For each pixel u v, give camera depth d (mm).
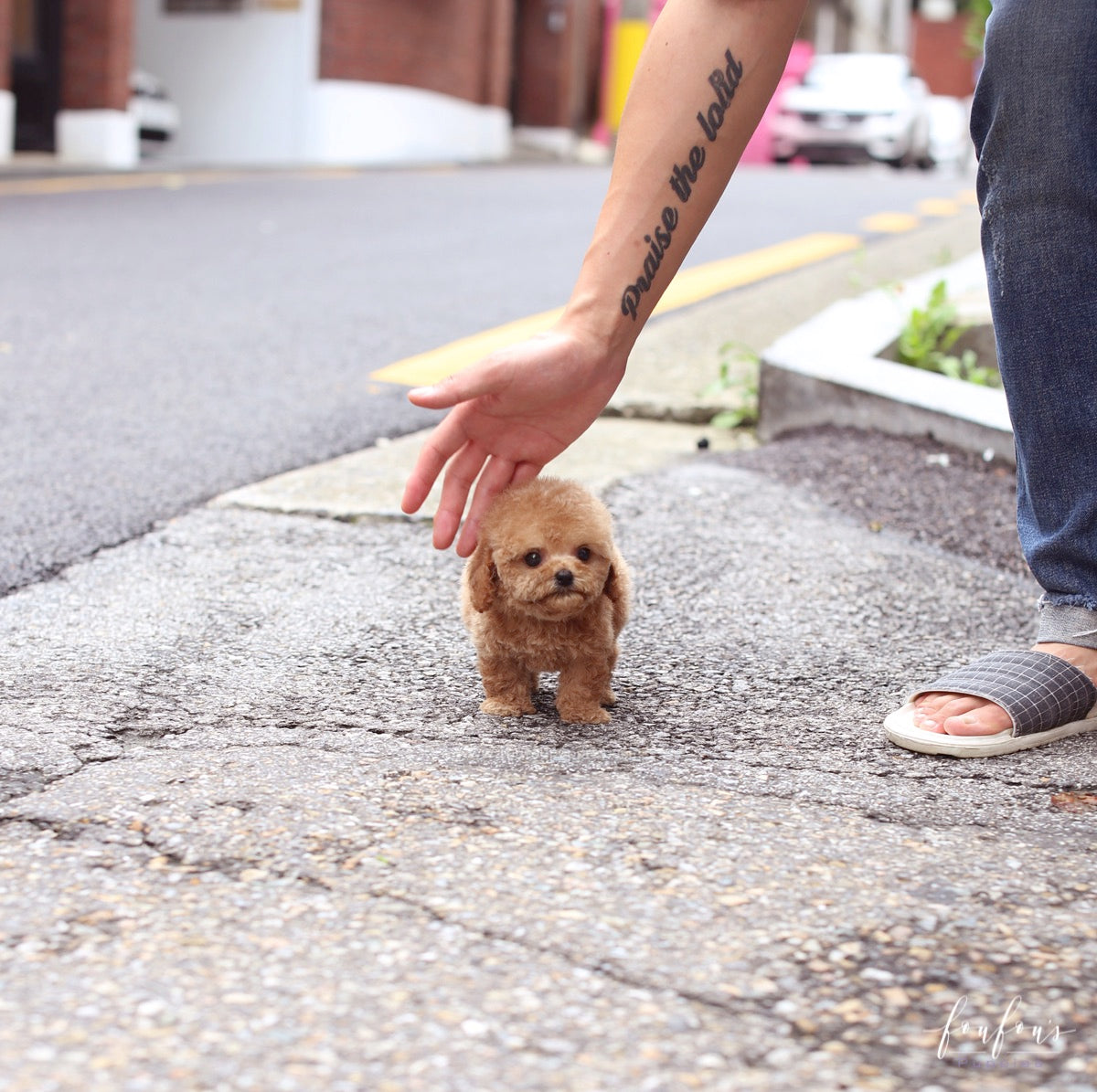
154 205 9609
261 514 3283
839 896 1553
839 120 17375
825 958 1417
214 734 2064
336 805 1779
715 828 1741
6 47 12070
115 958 1391
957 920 1500
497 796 1829
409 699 2254
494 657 2172
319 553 3023
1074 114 2043
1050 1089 1205
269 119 15703
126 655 2408
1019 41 2053
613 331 2078
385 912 1495
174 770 1900
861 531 3252
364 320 5855
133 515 3240
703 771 1961
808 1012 1319
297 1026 1276
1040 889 1581
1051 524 2211
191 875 1577
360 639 2539
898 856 1668
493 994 1336
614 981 1365
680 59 2111
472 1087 1189
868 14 36188
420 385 4707
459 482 2117
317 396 4527
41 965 1375
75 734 2041
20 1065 1209
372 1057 1231
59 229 8133
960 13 42375
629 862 1631
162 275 6797
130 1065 1213
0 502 3314
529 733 2115
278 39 15508
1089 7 2010
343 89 15586
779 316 5711
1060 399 2135
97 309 5898
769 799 1857
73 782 1853
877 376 3918
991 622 2738
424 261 7539
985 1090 1202
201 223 8766
